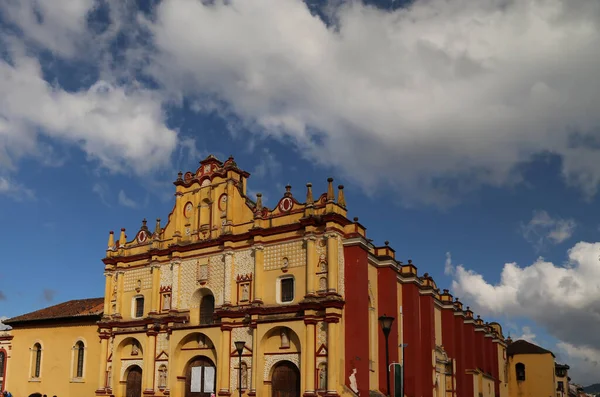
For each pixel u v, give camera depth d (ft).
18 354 203.72
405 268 171.53
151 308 169.27
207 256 162.30
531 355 298.76
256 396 139.54
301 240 144.36
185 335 157.99
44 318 196.24
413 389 158.10
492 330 265.95
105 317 178.29
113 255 183.93
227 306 150.41
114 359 173.27
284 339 141.28
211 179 167.73
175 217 172.55
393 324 155.94
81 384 183.11
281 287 146.00
